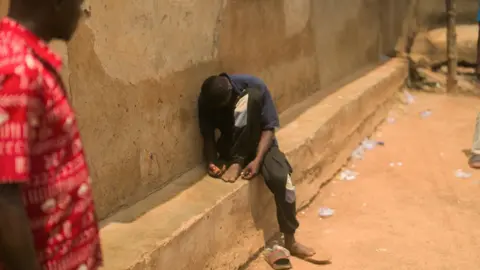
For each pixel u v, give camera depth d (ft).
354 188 16.15
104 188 9.73
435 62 28.66
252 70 14.83
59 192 4.69
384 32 26.99
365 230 13.56
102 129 9.51
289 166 11.84
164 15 10.72
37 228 4.67
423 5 31.63
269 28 15.56
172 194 10.93
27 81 4.26
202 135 12.20
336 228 13.71
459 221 13.93
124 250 8.66
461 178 16.66
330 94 19.43
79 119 8.95
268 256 12.00
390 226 13.74
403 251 12.52
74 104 8.79
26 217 4.34
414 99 25.80
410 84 27.43
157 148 11.03
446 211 14.51
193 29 11.77
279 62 16.52
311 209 14.87
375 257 12.27
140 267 8.40
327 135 16.21
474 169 17.28
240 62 14.10
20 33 4.45
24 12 4.53
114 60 9.55
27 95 4.25
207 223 10.21
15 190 4.28
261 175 12.17
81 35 8.75
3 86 4.21
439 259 12.16
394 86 24.52
